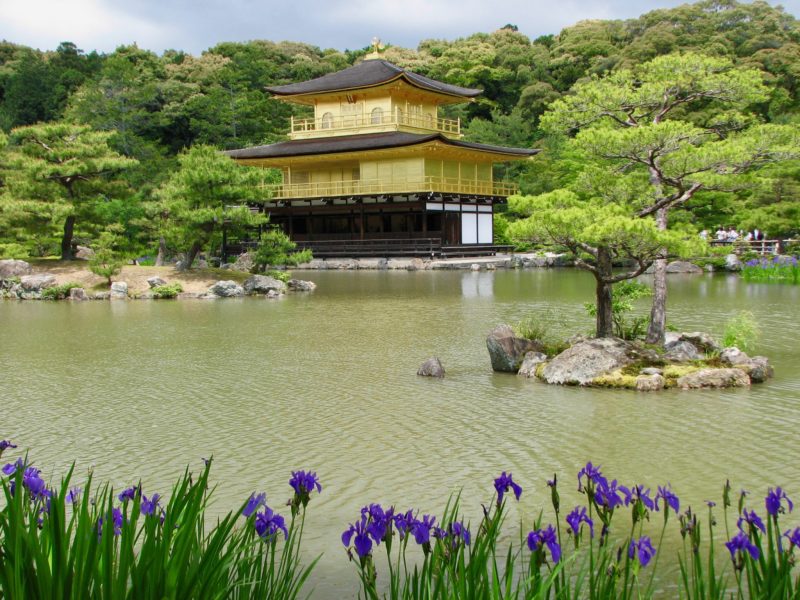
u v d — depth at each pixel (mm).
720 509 9211
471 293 34812
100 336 23891
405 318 26688
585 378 15758
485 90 89125
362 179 59031
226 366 18625
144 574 3328
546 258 52375
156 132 82062
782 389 15055
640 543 3643
